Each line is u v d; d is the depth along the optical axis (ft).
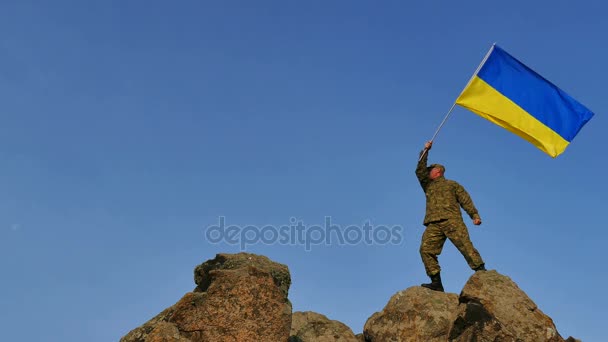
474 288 44.50
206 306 41.27
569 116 51.21
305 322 48.44
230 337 40.75
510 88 51.80
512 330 42.34
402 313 45.19
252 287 41.88
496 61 52.19
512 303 43.50
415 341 43.75
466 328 42.68
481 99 51.72
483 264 47.60
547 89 51.60
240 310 41.32
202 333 40.78
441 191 50.11
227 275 42.11
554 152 51.03
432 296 45.65
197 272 45.65
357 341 47.37
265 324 41.34
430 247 49.39
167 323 40.86
